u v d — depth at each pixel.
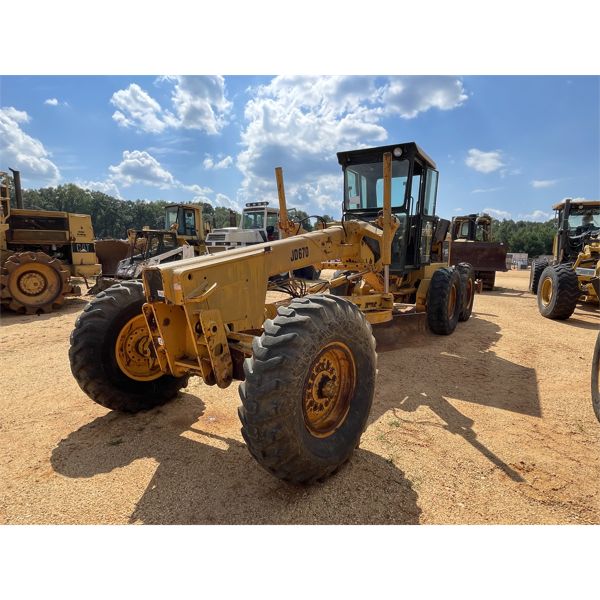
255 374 2.32
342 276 5.51
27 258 9.33
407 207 6.01
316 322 2.53
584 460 3.07
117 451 3.11
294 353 2.37
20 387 4.45
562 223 10.63
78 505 2.51
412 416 3.73
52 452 3.10
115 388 3.56
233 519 2.39
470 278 8.05
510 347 6.12
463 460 3.03
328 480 2.75
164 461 2.97
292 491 2.63
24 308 9.40
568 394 4.31
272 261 3.55
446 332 6.65
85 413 3.78
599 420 3.62
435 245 7.69
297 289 4.62
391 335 5.81
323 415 2.76
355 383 2.91
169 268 2.76
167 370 3.23
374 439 3.30
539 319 8.47
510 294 13.03
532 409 3.94
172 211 16.16
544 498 2.63
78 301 11.16
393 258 6.22
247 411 2.29
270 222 16.36
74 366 3.42
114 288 3.65
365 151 6.15
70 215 11.32
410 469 2.90
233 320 3.07
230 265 3.03
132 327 3.67
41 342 6.57
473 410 3.89
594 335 7.00
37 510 2.46
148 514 2.43
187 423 3.57
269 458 2.34
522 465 2.97
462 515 2.46
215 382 2.96
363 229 4.96
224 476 2.79
